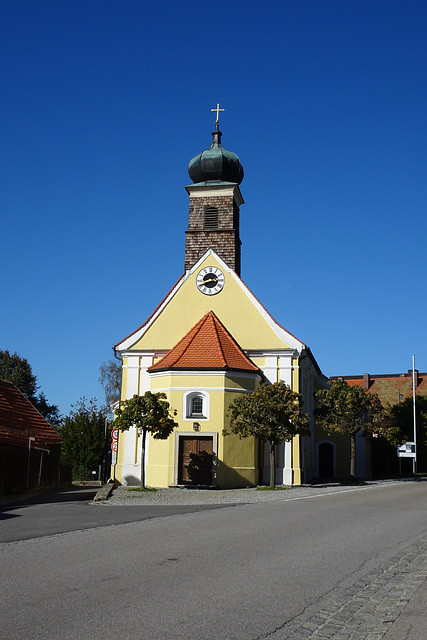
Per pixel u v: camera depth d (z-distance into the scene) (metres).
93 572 10.41
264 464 37.81
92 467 57.53
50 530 15.68
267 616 8.16
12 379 80.19
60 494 33.75
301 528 16.12
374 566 11.42
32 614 7.96
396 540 14.49
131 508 22.34
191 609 8.33
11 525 17.03
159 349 40.47
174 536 14.43
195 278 41.59
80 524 16.97
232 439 34.97
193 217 44.31
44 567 10.79
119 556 11.85
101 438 58.06
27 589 9.23
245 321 40.41
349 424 41.84
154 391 37.09
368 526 16.89
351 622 8.03
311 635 7.47
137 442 38.78
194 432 35.06
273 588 9.59
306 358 41.41
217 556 11.98
